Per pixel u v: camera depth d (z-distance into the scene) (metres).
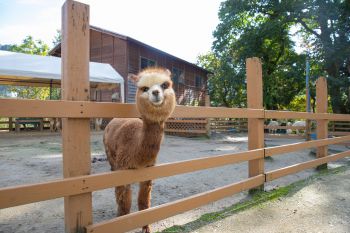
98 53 18.70
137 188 5.18
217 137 15.73
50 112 2.38
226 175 6.26
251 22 26.00
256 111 4.62
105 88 17.28
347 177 5.91
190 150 10.12
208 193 3.70
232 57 26.19
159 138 2.83
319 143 6.37
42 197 2.32
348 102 20.39
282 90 25.89
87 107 2.62
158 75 2.75
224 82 28.30
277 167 7.30
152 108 2.63
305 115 5.96
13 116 2.18
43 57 13.30
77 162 2.61
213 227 3.41
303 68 22.62
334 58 19.64
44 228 3.39
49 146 10.59
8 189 2.14
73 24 2.58
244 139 15.01
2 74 11.04
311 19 22.06
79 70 2.62
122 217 2.82
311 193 4.77
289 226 3.47
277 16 22.75
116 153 3.30
